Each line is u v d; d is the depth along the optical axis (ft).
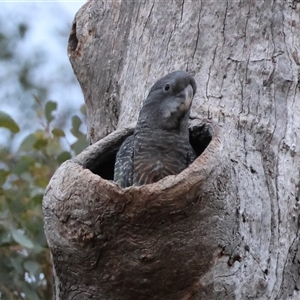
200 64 26.40
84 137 35.60
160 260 20.61
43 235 33.17
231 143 23.95
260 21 26.81
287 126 24.99
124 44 30.07
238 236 21.74
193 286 21.31
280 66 25.98
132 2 30.22
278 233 23.07
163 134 23.97
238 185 22.63
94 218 20.38
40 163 36.35
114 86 30.09
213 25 26.99
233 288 21.47
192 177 19.77
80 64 31.86
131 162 24.11
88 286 21.62
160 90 24.07
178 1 27.99
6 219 33.17
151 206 19.75
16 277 33.24
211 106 25.03
